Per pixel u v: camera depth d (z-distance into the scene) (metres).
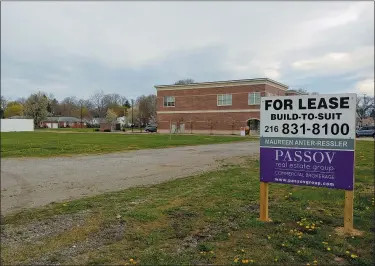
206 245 4.11
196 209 5.92
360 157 14.58
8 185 9.29
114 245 4.35
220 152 18.23
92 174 10.89
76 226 5.30
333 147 4.46
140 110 91.38
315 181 4.59
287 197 6.58
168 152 18.42
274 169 4.91
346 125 4.36
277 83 50.66
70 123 104.06
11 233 5.16
